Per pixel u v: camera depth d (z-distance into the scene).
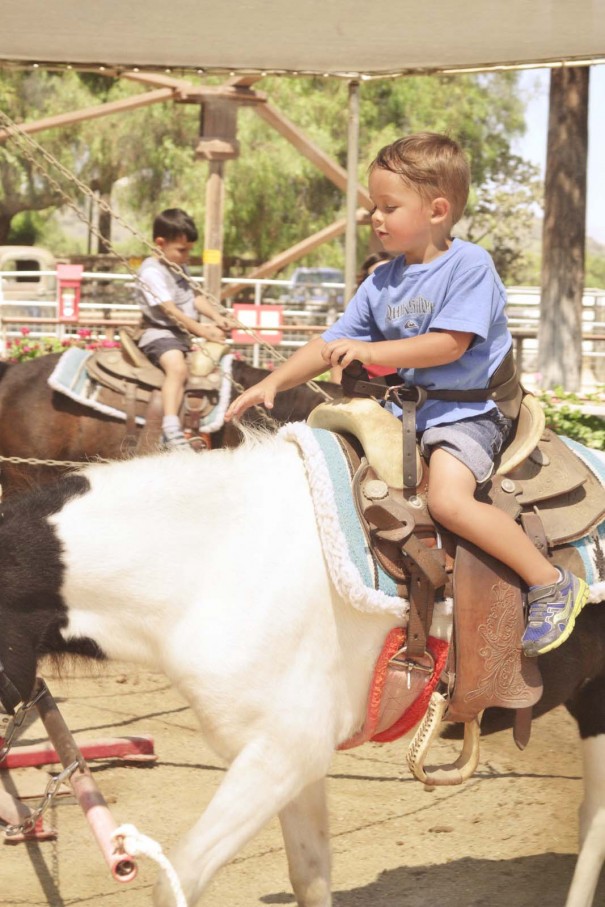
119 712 4.86
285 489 2.58
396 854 3.53
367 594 2.47
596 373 15.95
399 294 2.71
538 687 2.65
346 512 2.52
